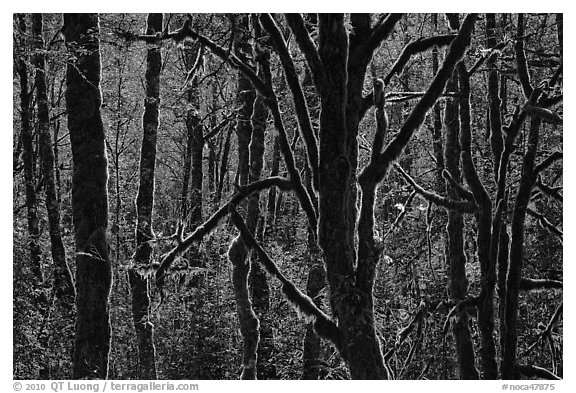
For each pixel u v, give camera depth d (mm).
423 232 24609
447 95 15711
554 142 20922
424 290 22047
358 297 9961
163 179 39188
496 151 17359
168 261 14633
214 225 13992
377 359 9938
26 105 22281
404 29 21719
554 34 21594
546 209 22547
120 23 18266
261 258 12016
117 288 26328
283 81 20953
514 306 13797
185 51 25547
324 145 10188
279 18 15906
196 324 24234
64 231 25750
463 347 14406
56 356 20609
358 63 10742
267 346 20641
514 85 27047
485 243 14812
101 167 13719
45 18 25578
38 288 20875
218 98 31703
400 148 10703
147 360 17719
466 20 11180
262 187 13031
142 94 32750
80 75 13750
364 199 10422
